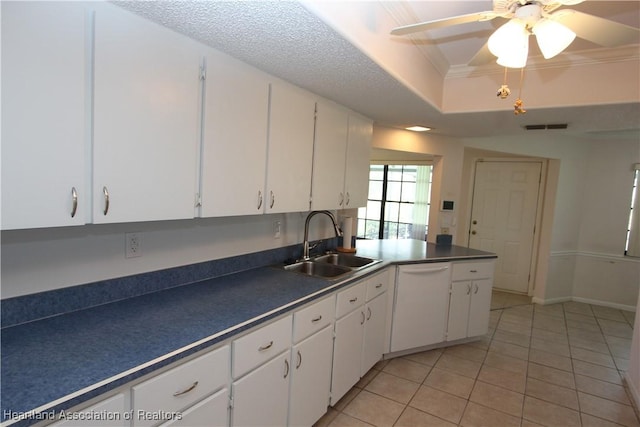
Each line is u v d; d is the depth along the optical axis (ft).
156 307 5.43
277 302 5.89
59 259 4.88
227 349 4.81
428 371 9.85
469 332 11.61
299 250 9.55
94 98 3.94
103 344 4.19
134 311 5.22
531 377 9.75
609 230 16.47
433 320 10.79
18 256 4.50
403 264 9.91
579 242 17.08
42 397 3.17
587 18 4.63
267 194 6.53
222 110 5.51
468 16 4.78
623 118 9.29
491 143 14.75
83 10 3.78
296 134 7.13
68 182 3.76
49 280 4.81
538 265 16.70
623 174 16.12
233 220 7.52
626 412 8.30
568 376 9.87
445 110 9.53
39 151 3.52
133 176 4.39
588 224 16.88
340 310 7.39
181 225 6.47
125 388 3.69
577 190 16.71
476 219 18.39
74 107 3.76
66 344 4.15
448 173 14.10
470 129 11.90
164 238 6.20
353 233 11.59
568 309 15.89
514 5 4.63
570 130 11.25
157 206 4.70
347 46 5.25
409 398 8.52
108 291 5.46
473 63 6.34
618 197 16.25
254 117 6.11
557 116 9.32
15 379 3.43
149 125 4.52
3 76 3.24
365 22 5.49
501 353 11.21
